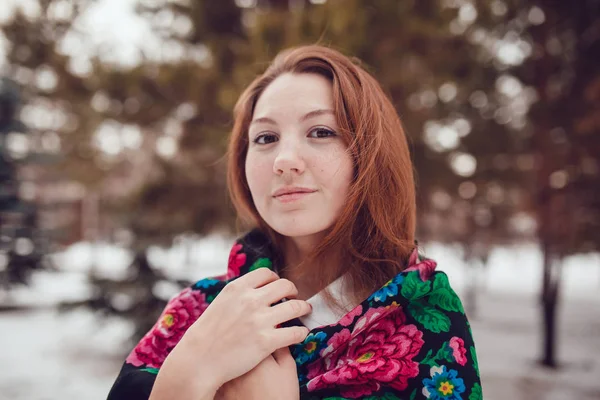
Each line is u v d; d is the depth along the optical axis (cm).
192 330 82
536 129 520
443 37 466
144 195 528
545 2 500
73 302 552
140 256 548
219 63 472
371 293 92
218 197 525
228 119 455
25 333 686
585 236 519
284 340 82
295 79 93
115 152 786
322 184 87
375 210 92
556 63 512
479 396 83
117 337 662
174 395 77
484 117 543
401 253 95
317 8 400
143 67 493
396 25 407
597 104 478
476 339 690
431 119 500
